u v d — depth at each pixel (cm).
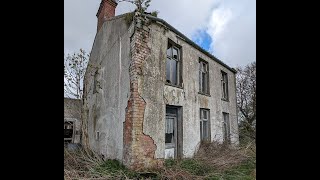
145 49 766
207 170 729
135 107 712
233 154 868
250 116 1070
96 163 714
